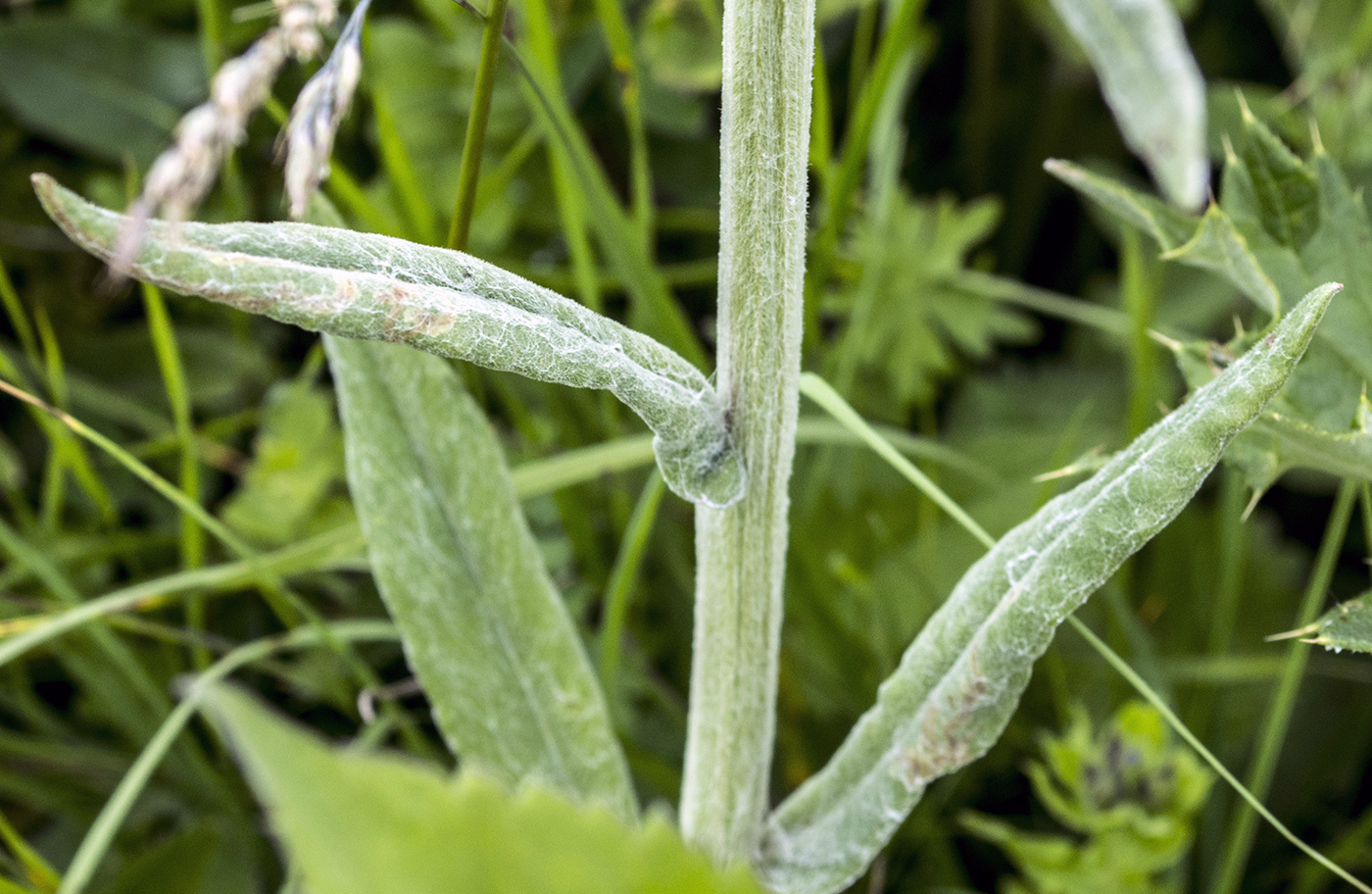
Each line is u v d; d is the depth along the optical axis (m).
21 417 0.52
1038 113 0.59
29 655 0.43
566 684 0.34
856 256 0.51
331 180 0.39
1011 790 0.43
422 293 0.28
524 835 0.24
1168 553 0.46
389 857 0.24
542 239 0.53
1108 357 0.56
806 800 0.33
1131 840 0.36
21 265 0.54
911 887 0.41
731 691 0.32
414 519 0.34
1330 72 0.50
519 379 0.49
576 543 0.42
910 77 0.57
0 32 0.55
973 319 0.51
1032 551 0.30
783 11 0.29
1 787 0.41
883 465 0.51
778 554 0.31
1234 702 0.46
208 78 0.53
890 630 0.44
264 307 0.27
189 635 0.40
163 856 0.39
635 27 0.53
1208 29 0.59
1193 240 0.33
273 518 0.45
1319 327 0.33
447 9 0.51
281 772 0.22
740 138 0.29
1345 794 0.44
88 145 0.55
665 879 0.25
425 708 0.43
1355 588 0.48
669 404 0.29
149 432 0.52
